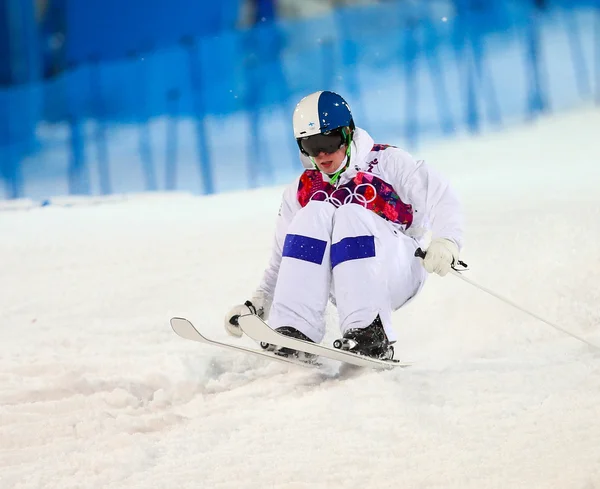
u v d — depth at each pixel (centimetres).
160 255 2239
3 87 5312
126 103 5238
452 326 1216
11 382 1077
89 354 1239
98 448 794
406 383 886
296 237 1012
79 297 1761
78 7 5344
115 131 5081
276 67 5359
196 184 4438
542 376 883
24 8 5316
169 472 707
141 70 5306
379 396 847
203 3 5406
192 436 800
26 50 5331
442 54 5328
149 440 807
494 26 5331
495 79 5112
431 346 1147
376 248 996
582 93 4894
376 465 682
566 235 1470
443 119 4844
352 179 1045
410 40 5369
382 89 5209
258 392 932
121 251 2377
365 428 768
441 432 742
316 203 1026
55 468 739
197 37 5378
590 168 3428
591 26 5291
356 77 5316
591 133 4334
